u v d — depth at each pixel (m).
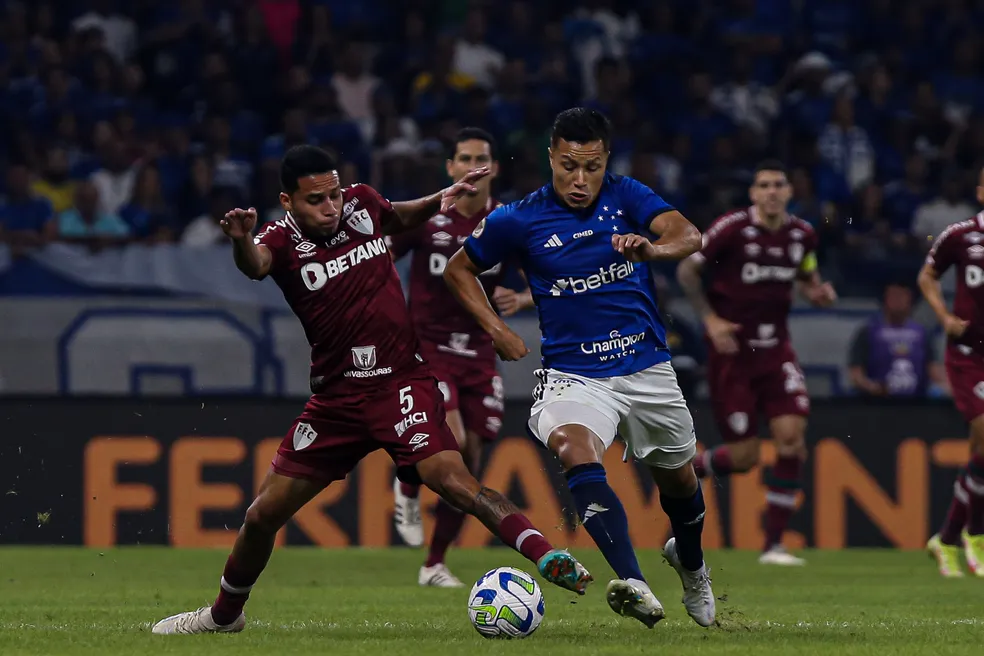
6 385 43.91
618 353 19.41
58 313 44.19
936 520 45.31
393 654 16.81
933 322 47.62
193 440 43.31
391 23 68.00
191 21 63.78
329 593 28.53
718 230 38.06
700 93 63.00
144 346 44.34
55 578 33.06
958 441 45.44
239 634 19.69
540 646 17.67
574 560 17.03
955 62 69.19
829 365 46.81
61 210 55.09
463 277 20.02
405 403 19.17
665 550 20.67
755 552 43.53
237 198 54.16
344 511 44.03
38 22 64.25
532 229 19.67
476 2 66.62
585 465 18.55
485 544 44.25
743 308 38.25
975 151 63.00
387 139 58.81
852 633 20.27
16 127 58.72
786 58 68.00
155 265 44.94
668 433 19.61
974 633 20.52
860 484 45.25
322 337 19.33
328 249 19.42
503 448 43.72
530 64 65.19
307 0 65.38
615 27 68.00
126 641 18.67
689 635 19.67
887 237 51.94
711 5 68.88
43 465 42.72
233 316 44.84
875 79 65.00
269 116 61.38
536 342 44.84
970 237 33.91
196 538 43.16
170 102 62.06
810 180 58.72
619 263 19.47
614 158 60.91
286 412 43.66
